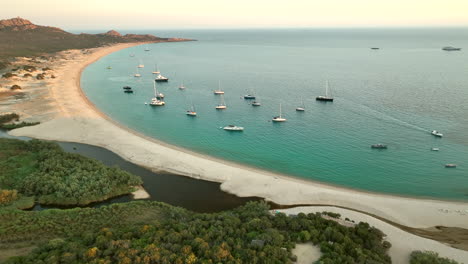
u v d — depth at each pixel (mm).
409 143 96812
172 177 77750
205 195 70312
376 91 159125
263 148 96750
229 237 48844
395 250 50594
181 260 42000
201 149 96188
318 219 55500
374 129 108625
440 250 51094
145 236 48250
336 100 145250
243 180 76312
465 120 113812
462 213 63781
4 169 73500
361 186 75625
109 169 75500
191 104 144125
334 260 44062
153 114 129875
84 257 41938
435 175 79312
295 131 109500
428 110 126250
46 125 110438
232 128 110875
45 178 69062
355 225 55219
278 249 45375
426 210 64812
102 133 105125
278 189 72500
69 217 55531
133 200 67562
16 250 45062
